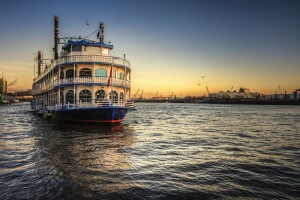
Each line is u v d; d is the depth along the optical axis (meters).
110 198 9.85
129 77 38.38
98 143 20.91
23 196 9.88
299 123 47.84
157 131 31.95
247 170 14.16
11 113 68.56
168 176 12.73
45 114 44.72
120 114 31.72
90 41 37.47
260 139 26.48
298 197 10.43
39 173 12.65
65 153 17.08
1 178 11.84
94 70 33.00
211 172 13.61
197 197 10.17
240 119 58.59
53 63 37.53
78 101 32.03
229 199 10.07
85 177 12.16
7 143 20.73
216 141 24.48
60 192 10.30
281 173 13.70
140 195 10.20
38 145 19.81
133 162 15.23
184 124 43.66
